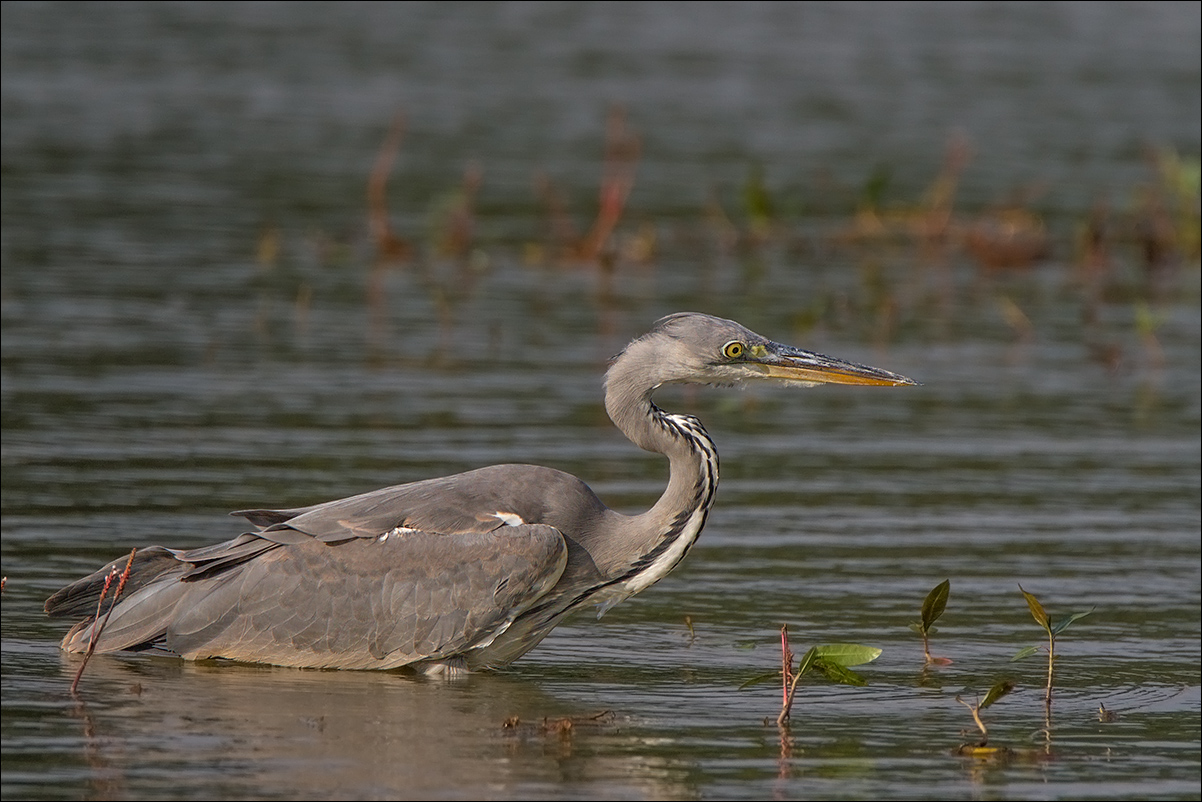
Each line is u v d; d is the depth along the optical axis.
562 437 14.96
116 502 12.70
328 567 9.91
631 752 8.68
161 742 8.56
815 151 30.03
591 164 28.70
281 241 23.02
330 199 25.55
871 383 10.62
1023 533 12.95
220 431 14.76
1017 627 11.01
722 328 10.51
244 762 8.30
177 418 15.10
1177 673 10.24
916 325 20.11
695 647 10.59
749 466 14.66
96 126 29.70
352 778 8.13
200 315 18.98
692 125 32.09
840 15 45.16
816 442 15.54
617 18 44.06
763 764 8.57
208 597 9.99
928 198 26.58
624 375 10.41
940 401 17.03
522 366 17.53
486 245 23.66
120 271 20.69
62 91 32.75
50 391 15.77
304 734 8.77
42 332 17.83
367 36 40.66
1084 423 16.30
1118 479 14.45
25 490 12.91
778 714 9.39
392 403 15.91
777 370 10.55
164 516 12.39
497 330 19.05
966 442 15.55
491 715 9.24
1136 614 11.28
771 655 10.45
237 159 27.84
